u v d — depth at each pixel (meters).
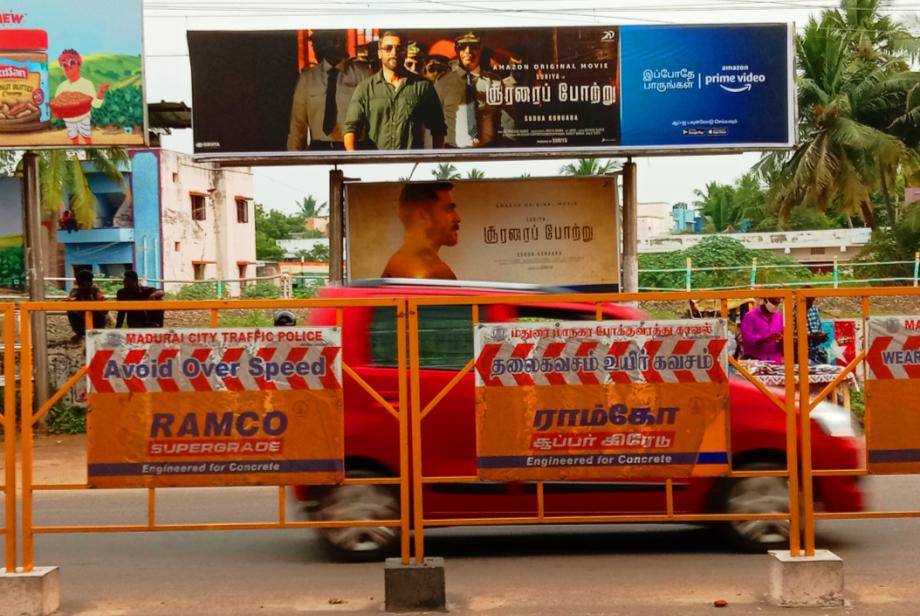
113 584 6.89
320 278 32.31
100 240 45.09
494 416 6.00
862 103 35.38
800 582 5.90
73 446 13.45
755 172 35.88
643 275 30.73
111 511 9.61
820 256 48.28
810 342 12.04
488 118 14.80
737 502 7.27
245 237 54.22
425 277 15.88
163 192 45.47
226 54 14.66
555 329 6.02
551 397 6.01
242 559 7.61
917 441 5.92
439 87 14.78
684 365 6.03
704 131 14.86
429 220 15.84
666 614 5.82
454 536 8.31
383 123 14.77
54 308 5.81
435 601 5.91
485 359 6.01
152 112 15.64
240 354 5.94
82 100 14.45
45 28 14.39
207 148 14.70
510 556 7.57
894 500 9.31
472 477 6.00
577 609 5.98
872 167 34.47
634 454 6.03
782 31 14.83
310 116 14.73
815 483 7.28
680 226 88.19
